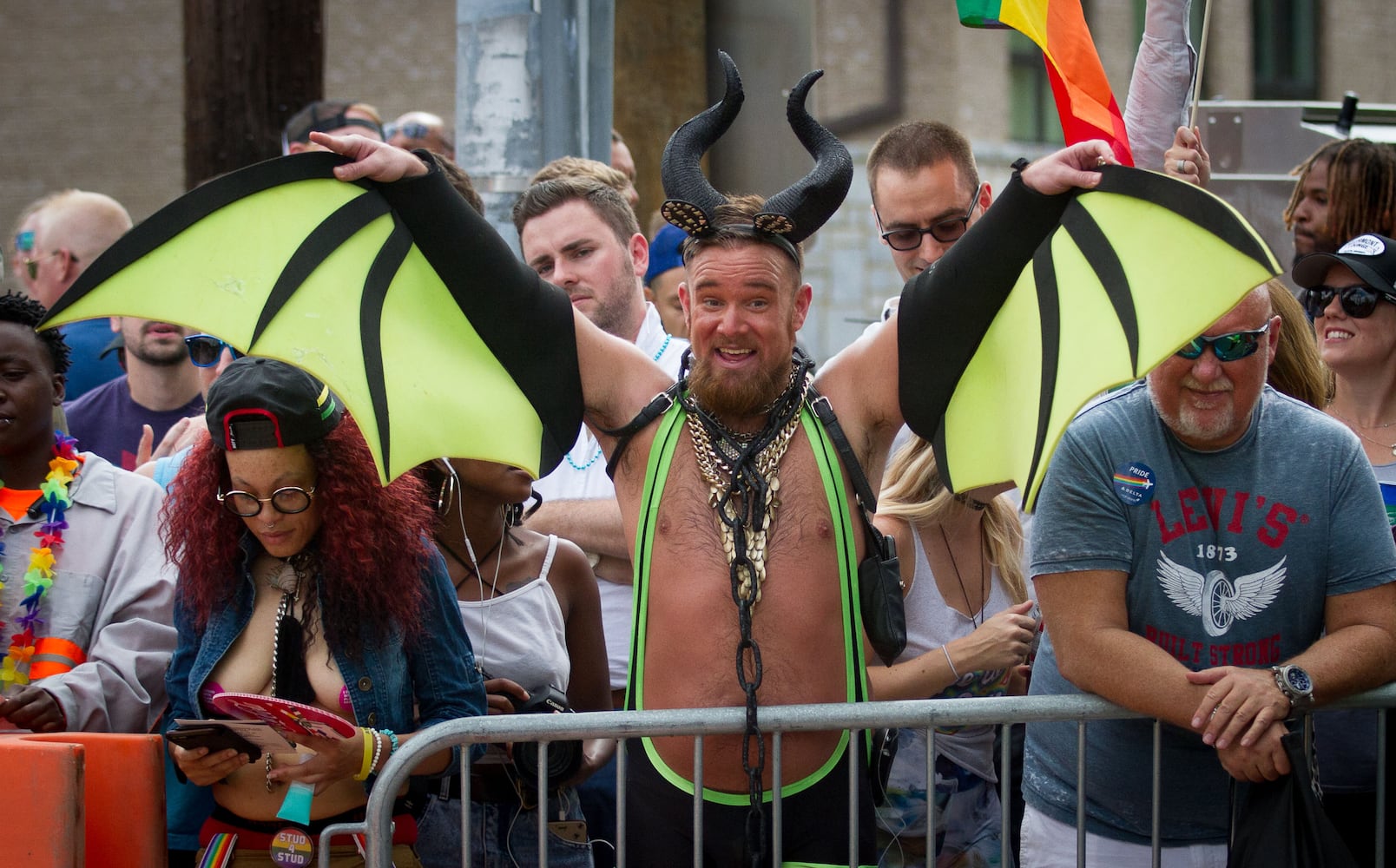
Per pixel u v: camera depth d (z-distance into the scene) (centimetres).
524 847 586
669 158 517
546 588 621
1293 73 2445
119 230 994
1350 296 642
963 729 634
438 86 2417
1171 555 540
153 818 516
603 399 543
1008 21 680
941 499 634
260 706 476
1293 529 537
